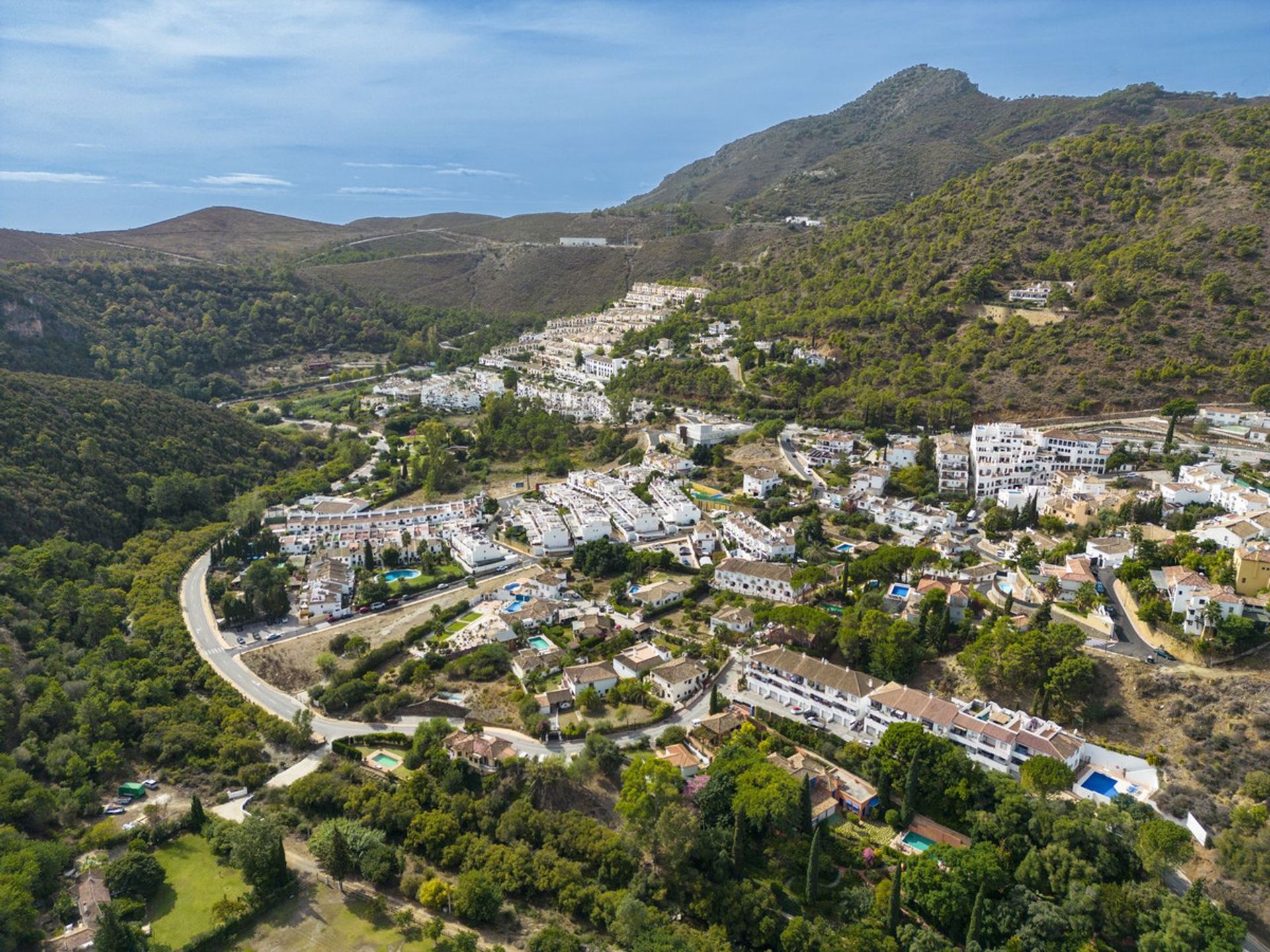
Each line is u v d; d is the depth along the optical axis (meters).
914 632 158.38
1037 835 116.75
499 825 131.75
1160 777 124.56
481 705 166.25
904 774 131.12
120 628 193.50
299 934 116.25
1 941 106.44
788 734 148.88
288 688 177.75
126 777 148.00
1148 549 168.00
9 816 126.69
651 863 124.38
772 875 122.19
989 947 106.38
